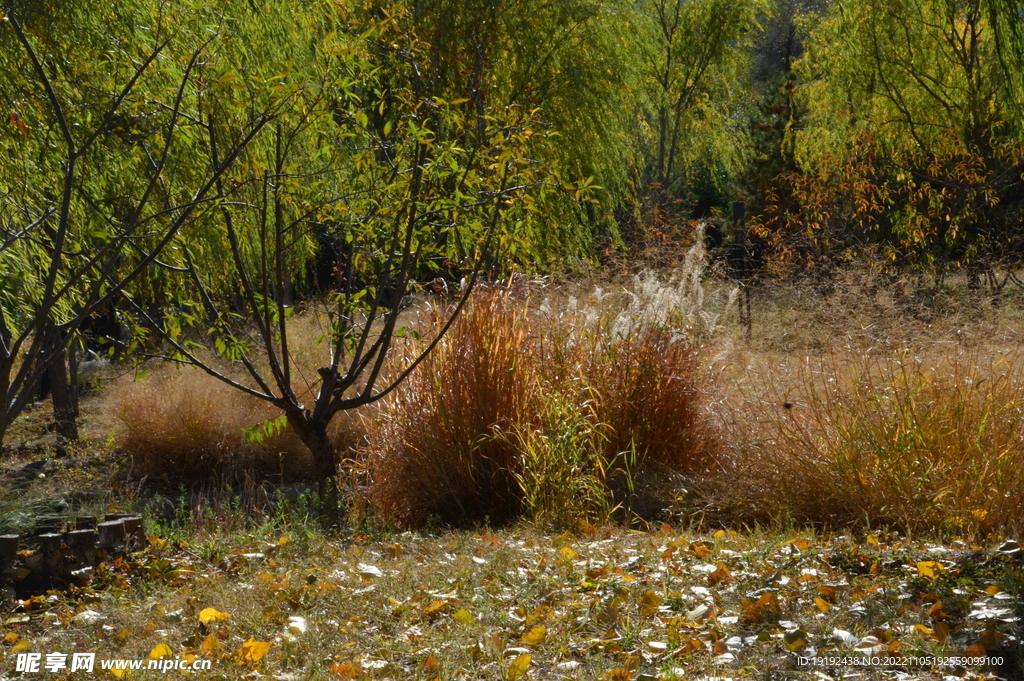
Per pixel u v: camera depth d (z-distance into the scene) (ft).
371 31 20.57
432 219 23.61
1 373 14.47
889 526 17.70
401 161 21.76
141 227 20.86
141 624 12.77
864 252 33.50
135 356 20.90
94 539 15.29
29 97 18.15
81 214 21.26
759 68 110.42
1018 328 21.93
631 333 23.16
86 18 20.58
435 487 21.71
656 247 32.27
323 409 21.63
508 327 22.67
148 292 23.71
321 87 20.07
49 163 19.67
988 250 39.93
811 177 52.39
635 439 21.93
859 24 48.78
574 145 43.37
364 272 24.12
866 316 21.91
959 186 44.45
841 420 19.40
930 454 18.38
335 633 12.12
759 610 12.12
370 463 23.58
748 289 31.04
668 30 84.79
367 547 17.74
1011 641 10.56
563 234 41.24
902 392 19.03
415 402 22.43
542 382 22.31
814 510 18.84
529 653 11.05
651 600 12.67
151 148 19.99
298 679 10.57
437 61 34.71
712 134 87.45
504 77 41.57
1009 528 16.93
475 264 21.74
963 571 13.69
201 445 30.78
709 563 15.02
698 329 23.76
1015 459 17.88
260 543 17.84
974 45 45.06
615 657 11.03
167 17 19.85
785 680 10.03
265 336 20.94
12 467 31.86
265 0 24.20
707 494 20.47
